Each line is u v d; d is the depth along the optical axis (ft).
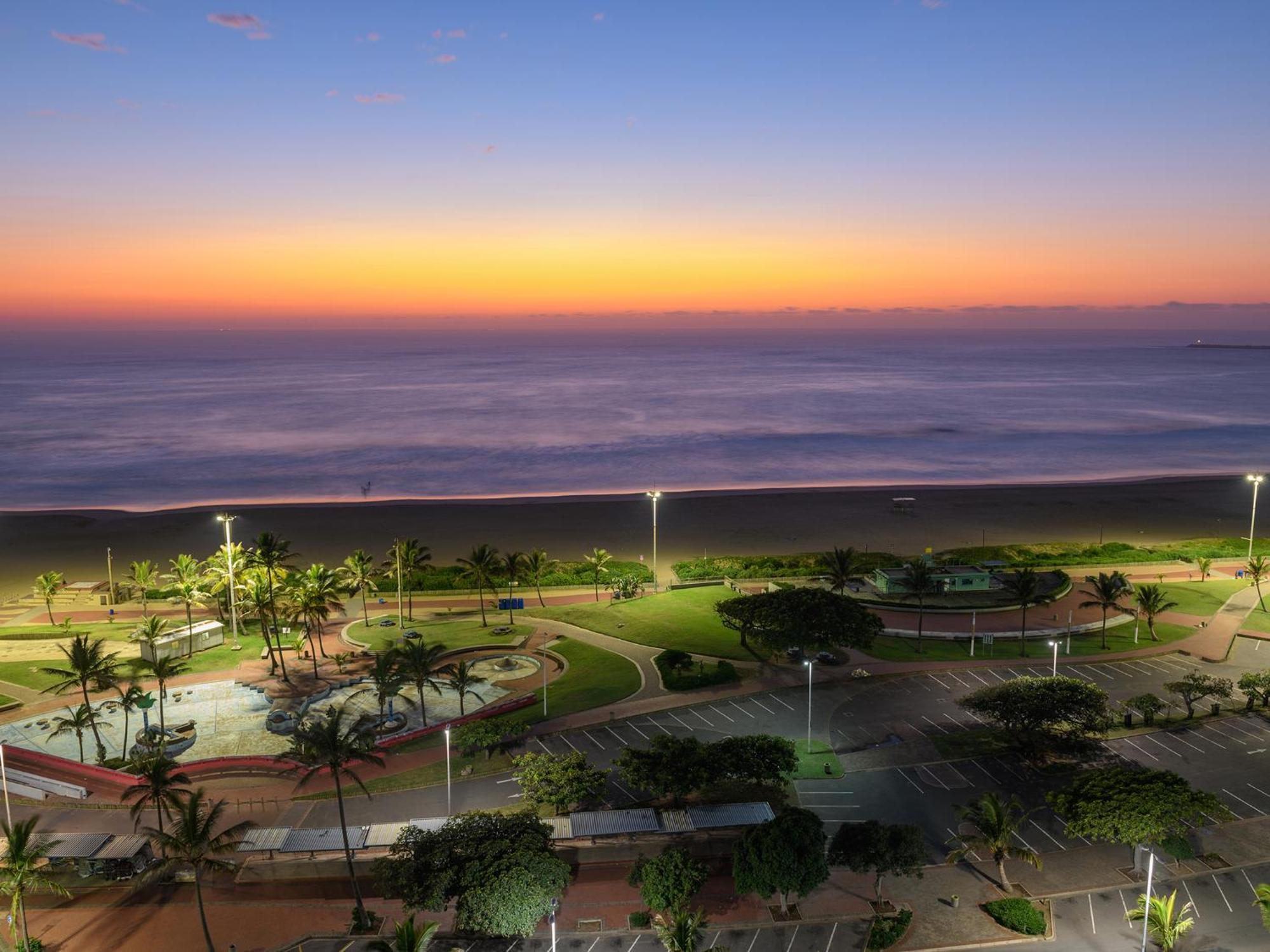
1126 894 214.28
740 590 468.34
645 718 308.60
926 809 251.19
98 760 286.46
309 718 317.22
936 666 356.18
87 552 592.19
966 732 297.74
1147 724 301.02
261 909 212.23
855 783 265.34
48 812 254.88
